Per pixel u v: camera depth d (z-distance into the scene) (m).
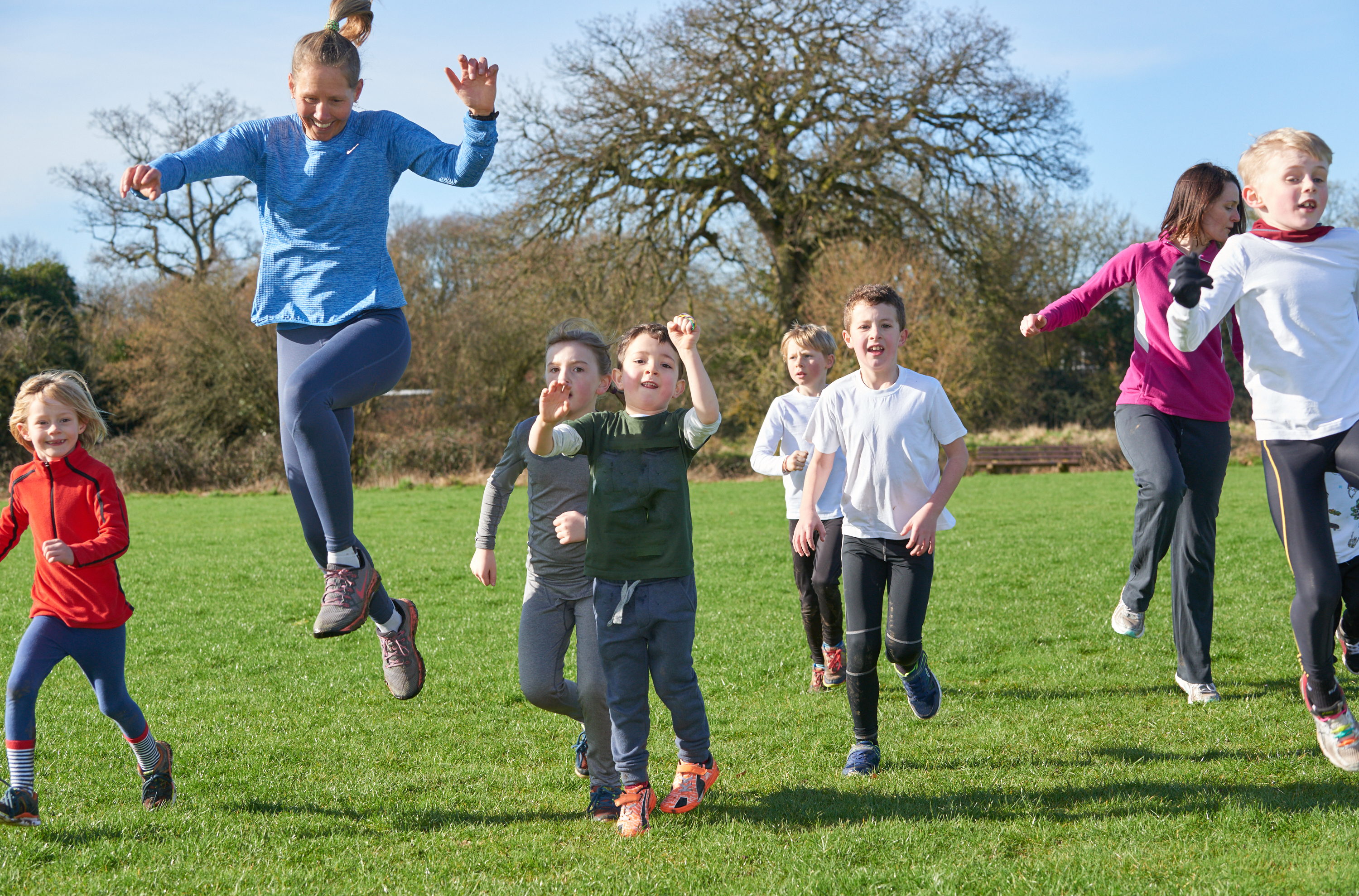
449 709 5.27
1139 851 3.05
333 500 3.14
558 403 3.19
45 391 3.56
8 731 3.38
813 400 5.45
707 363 28.34
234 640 7.25
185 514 18.23
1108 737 4.36
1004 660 6.00
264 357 27.89
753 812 3.59
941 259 26.47
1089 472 25.27
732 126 25.27
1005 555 10.49
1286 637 6.20
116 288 36.97
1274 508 3.52
